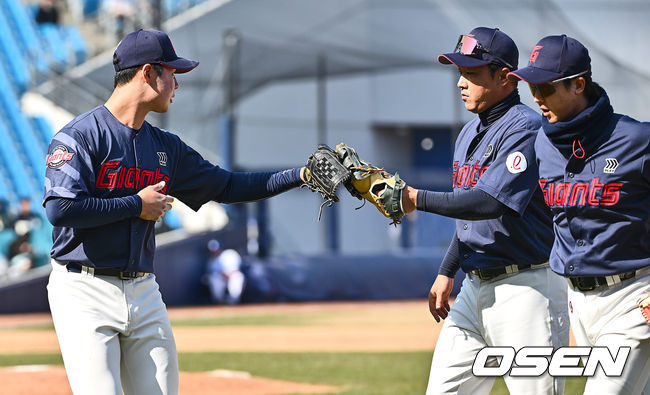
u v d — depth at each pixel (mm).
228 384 21547
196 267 55438
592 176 9992
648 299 9672
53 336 35938
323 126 61844
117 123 10531
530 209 11164
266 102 74062
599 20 70312
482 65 11078
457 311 11859
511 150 10859
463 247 11656
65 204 9773
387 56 59531
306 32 58906
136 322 10367
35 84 65375
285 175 11992
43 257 53688
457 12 59688
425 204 11000
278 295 55625
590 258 10117
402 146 78438
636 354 9953
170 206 10359
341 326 39594
